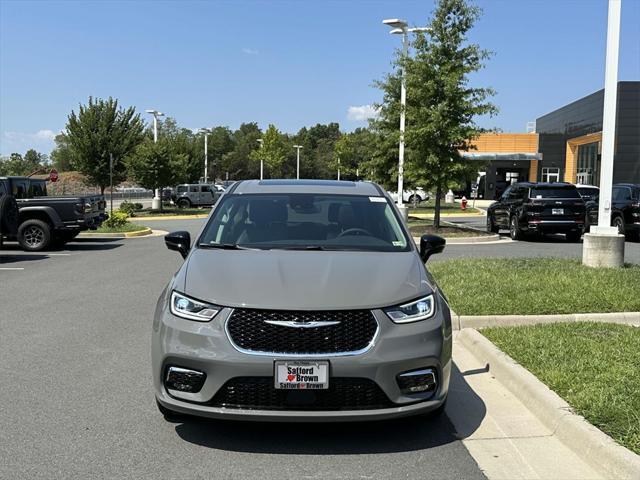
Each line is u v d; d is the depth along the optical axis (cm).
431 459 400
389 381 390
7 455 399
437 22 2014
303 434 437
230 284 418
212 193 4612
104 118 3678
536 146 5278
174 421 456
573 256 1434
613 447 378
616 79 1014
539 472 382
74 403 495
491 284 875
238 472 379
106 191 6181
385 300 405
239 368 384
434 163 2033
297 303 394
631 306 758
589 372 517
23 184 1739
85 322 789
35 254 1585
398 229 537
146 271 1258
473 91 2031
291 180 645
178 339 402
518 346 600
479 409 489
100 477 371
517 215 1939
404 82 2094
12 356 631
